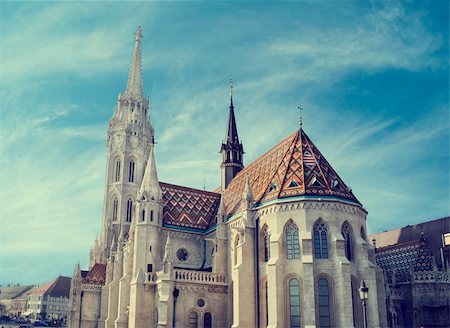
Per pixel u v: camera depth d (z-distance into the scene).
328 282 60.38
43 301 191.75
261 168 80.19
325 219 62.88
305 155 70.25
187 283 68.56
